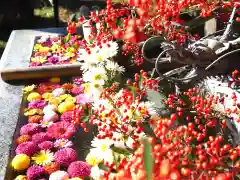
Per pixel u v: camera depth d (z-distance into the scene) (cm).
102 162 131
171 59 141
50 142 157
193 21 135
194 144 99
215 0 128
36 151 153
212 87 140
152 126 117
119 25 132
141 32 112
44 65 224
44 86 207
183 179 84
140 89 138
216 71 143
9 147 158
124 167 87
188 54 134
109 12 135
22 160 145
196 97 122
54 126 166
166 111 137
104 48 171
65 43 252
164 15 121
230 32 152
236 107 124
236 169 88
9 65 231
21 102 192
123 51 179
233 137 121
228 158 90
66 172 140
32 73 212
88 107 129
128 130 118
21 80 213
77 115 124
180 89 145
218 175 82
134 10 129
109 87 158
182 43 141
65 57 237
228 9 139
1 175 141
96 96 166
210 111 117
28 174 140
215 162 85
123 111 123
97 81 164
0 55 411
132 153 108
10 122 175
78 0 553
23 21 480
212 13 132
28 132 165
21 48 260
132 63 181
